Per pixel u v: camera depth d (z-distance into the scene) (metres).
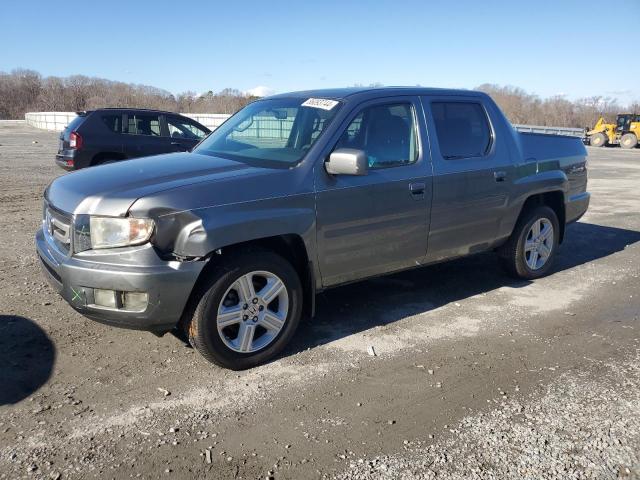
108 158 10.41
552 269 6.46
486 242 5.30
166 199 3.40
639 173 17.86
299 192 3.86
